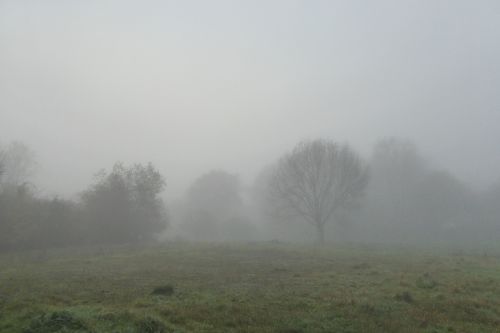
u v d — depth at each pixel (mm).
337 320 13000
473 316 13883
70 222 47406
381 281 20094
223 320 12805
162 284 18859
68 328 10617
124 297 15805
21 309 13812
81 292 16797
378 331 11961
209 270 24047
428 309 14664
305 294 16703
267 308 14336
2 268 25062
